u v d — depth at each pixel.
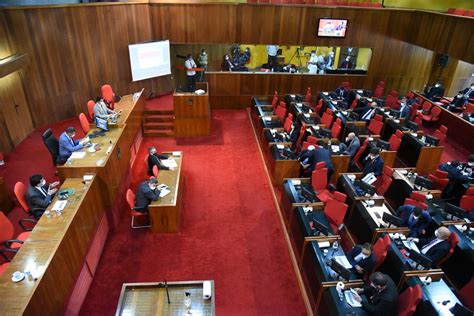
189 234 7.07
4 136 8.76
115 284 5.96
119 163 7.65
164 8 11.85
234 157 9.98
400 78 14.12
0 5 8.83
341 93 12.82
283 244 6.93
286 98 12.73
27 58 9.05
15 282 4.37
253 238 7.04
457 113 11.85
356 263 5.57
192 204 7.95
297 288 6.01
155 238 6.94
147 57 11.88
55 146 7.88
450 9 12.20
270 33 12.60
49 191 6.57
